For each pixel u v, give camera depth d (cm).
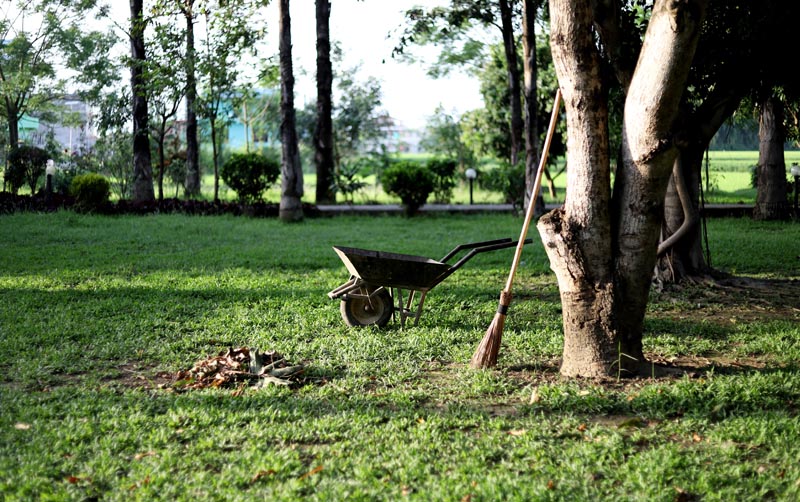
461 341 690
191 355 633
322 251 1302
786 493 376
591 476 398
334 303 845
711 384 533
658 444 443
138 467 405
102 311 794
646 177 536
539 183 582
